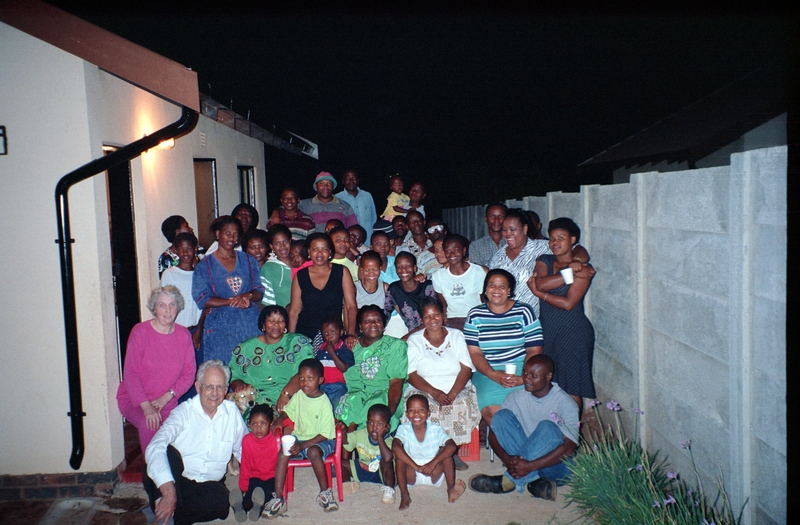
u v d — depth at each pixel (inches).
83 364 192.1
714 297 142.2
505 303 208.5
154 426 184.5
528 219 246.1
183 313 223.3
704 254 146.2
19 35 183.3
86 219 188.7
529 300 222.7
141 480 200.7
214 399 172.7
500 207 267.1
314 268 222.5
